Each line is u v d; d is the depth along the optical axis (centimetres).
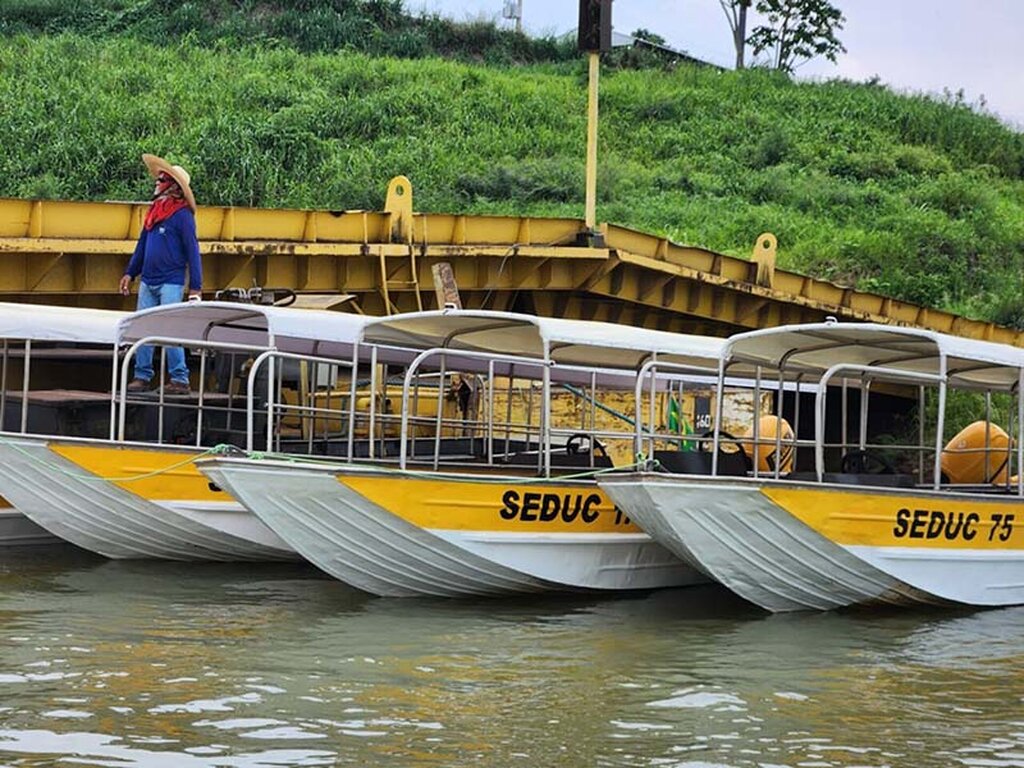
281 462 3441
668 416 4878
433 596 3800
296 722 2559
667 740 2533
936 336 3819
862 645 3409
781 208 10506
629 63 14512
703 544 3591
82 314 4322
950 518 3881
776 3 15862
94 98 10562
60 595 3669
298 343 4372
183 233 4544
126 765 2288
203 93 11131
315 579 4031
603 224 6806
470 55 14388
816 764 2420
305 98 11306
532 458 4275
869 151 12244
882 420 7294
